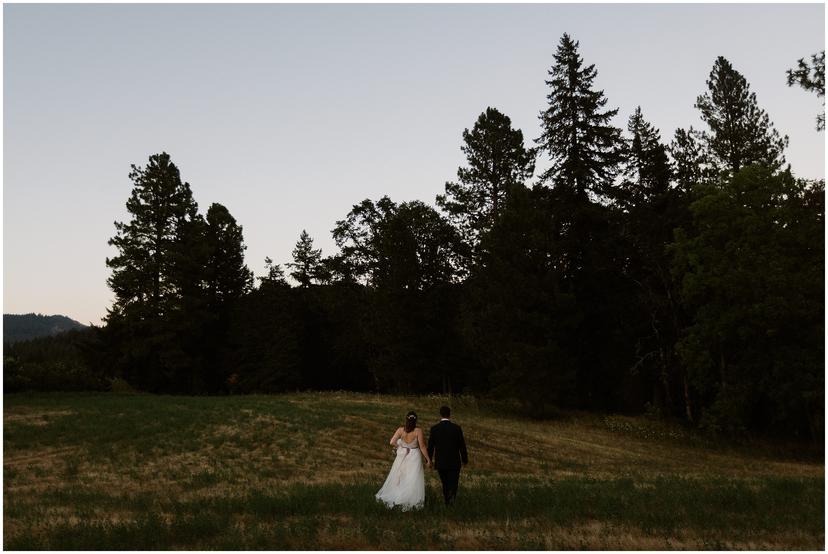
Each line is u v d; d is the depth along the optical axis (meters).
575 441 30.50
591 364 42.75
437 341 54.09
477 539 8.72
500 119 51.00
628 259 42.94
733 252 33.19
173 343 54.00
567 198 41.88
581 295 41.91
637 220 39.97
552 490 13.37
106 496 12.91
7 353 44.06
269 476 17.47
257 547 8.21
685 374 39.56
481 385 54.69
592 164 42.53
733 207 33.41
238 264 69.06
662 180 41.50
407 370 52.53
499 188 50.97
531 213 37.59
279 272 70.25
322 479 17.22
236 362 62.00
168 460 19.30
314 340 68.00
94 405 32.16
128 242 55.19
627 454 28.64
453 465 11.22
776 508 11.27
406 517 10.14
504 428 31.62
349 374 68.12
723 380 34.22
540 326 35.56
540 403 35.75
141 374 54.31
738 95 43.75
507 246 37.03
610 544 8.53
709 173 42.31
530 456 25.75
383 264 55.03
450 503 11.16
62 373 43.97
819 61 19.84
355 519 9.85
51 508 11.18
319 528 9.38
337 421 28.00
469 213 52.03
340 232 62.94
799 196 35.75
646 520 10.05
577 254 42.03
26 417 26.97
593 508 11.23
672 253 39.06
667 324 42.25
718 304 33.84
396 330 52.38
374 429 27.11
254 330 60.59
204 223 59.97
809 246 32.16
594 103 42.38
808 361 31.41
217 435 23.84
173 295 55.72
